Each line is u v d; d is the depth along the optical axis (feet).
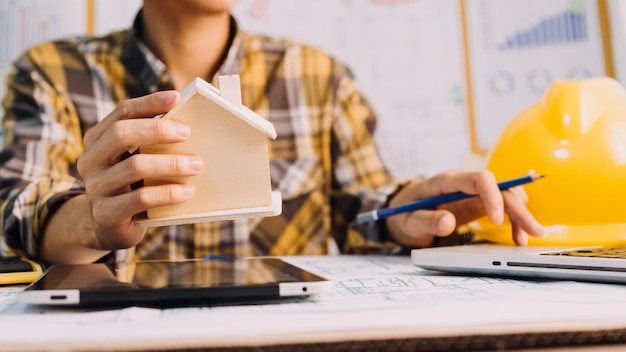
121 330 0.69
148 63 2.88
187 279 1.02
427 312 0.78
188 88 1.18
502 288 1.07
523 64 4.34
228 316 0.78
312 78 3.26
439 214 1.89
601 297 0.90
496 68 4.33
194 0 2.67
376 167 3.14
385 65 4.32
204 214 1.15
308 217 2.96
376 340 0.68
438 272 1.44
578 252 1.29
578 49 4.35
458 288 1.08
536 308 0.81
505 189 1.71
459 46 4.33
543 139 1.75
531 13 4.34
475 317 0.74
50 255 1.88
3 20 4.03
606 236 1.61
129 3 4.16
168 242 2.71
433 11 4.34
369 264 1.75
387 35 4.32
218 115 1.13
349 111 3.27
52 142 2.62
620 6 4.21
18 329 0.71
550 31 4.34
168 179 1.16
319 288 0.93
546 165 1.72
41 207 1.85
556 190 1.69
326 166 3.20
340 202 2.95
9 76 3.01
